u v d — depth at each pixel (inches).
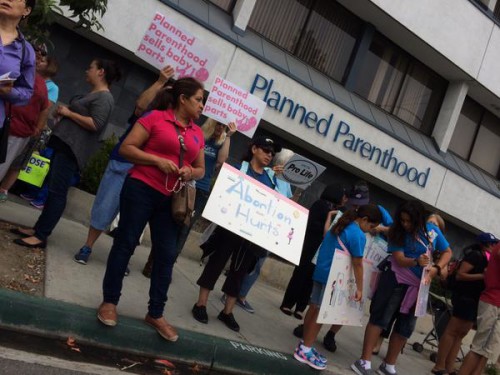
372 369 223.3
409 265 207.0
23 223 221.1
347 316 199.8
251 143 212.4
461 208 533.6
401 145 482.6
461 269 250.4
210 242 198.4
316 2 467.8
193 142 155.3
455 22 500.1
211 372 166.6
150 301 158.1
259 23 440.5
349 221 197.8
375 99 508.4
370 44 498.6
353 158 453.1
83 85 356.5
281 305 264.5
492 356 219.0
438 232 223.9
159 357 158.4
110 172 194.4
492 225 561.0
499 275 221.1
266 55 410.6
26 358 127.3
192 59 206.7
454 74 530.3
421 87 537.0
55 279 169.2
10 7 130.0
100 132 201.6
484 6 527.5
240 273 197.2
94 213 194.1
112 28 339.6
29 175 270.2
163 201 151.4
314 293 198.4
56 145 193.3
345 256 194.1
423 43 490.9
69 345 142.3
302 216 194.5
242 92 229.3
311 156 460.8
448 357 260.5
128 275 209.8
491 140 605.9
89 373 132.1
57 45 346.3
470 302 249.4
